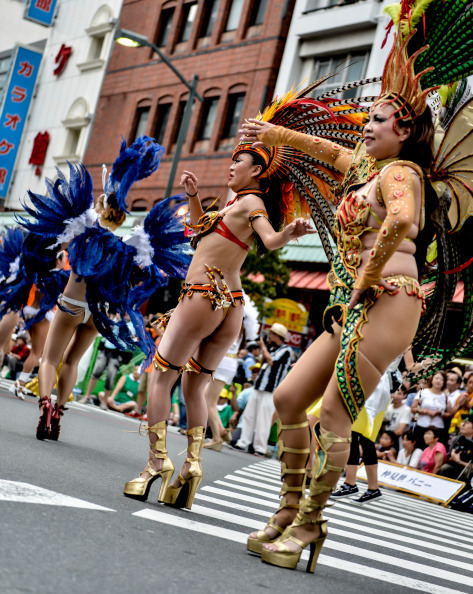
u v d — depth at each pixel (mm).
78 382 13461
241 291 4320
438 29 3359
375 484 7789
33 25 46875
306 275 20203
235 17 26219
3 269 7191
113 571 2322
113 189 6023
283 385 3383
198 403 4289
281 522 3381
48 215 5988
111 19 31812
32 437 5820
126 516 3369
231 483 6426
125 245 6016
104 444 6902
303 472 3426
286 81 23625
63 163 32906
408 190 3168
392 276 3221
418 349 3768
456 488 10180
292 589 2721
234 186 4195
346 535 4805
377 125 3324
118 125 30250
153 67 29016
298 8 23766
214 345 4293
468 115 3389
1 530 2479
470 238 3527
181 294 4246
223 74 25766
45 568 2174
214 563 2840
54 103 34438
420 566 4148
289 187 4180
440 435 10883
